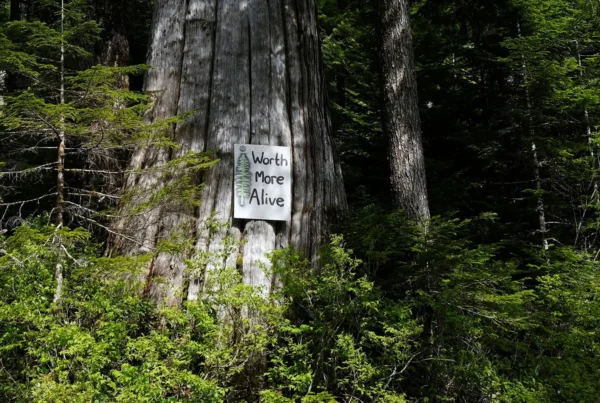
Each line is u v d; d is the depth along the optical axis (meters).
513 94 9.20
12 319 3.53
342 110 11.00
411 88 7.12
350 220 5.58
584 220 8.57
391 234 5.35
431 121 10.40
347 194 9.14
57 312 3.76
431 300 4.79
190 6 5.46
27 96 3.71
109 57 7.21
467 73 10.75
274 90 5.39
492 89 9.80
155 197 4.25
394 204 6.82
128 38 8.38
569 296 5.78
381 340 4.36
